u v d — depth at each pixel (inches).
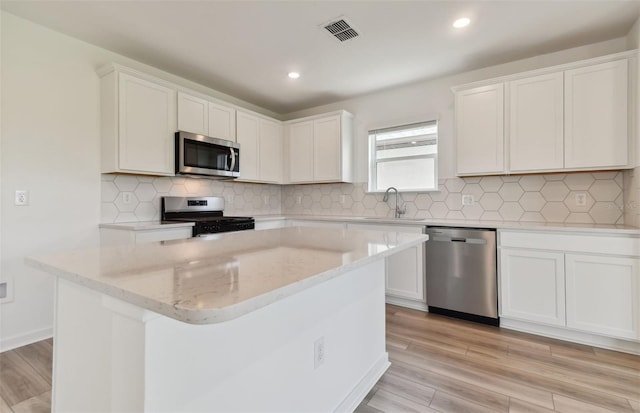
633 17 91.0
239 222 131.5
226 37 102.3
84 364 40.0
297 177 165.9
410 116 142.8
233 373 39.0
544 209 113.2
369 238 62.7
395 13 89.5
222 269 35.4
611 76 92.5
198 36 101.9
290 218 154.6
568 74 98.3
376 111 153.1
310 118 161.5
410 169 145.7
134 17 91.4
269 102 166.6
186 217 135.7
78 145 103.5
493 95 110.6
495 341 91.3
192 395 34.0
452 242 108.9
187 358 33.5
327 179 155.3
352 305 64.4
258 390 42.6
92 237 106.7
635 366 77.4
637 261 81.5
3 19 88.7
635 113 89.5
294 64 121.6
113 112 103.6
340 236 66.3
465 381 71.2
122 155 104.8
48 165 97.3
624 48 101.5
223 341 37.7
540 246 93.8
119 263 38.3
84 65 105.0
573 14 89.7
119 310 30.8
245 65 122.5
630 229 81.9
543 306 93.4
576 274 88.7
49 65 97.4
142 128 110.0
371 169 156.3
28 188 93.4
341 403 60.1
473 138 114.3
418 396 65.9
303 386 50.8
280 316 46.1
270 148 163.6
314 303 53.1
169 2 84.7
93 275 32.2
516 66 118.7
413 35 100.8
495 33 99.7
